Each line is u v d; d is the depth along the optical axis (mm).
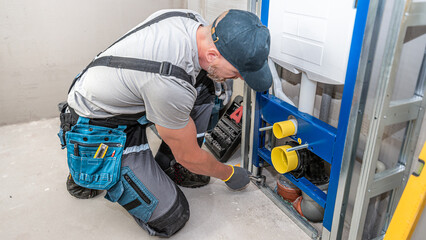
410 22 925
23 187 1697
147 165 1334
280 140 1812
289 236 1424
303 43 1222
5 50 2062
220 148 1909
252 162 1745
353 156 1157
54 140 2115
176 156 1211
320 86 1546
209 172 1327
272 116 1525
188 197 1649
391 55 940
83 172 1257
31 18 2039
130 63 1025
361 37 988
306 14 1172
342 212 1262
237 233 1438
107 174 1243
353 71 1046
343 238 1415
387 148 1267
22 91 2207
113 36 2291
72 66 2264
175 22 1097
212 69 1064
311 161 1446
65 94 2336
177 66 1005
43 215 1524
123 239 1410
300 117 1341
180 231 1444
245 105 1670
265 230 1455
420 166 882
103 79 1080
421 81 1088
